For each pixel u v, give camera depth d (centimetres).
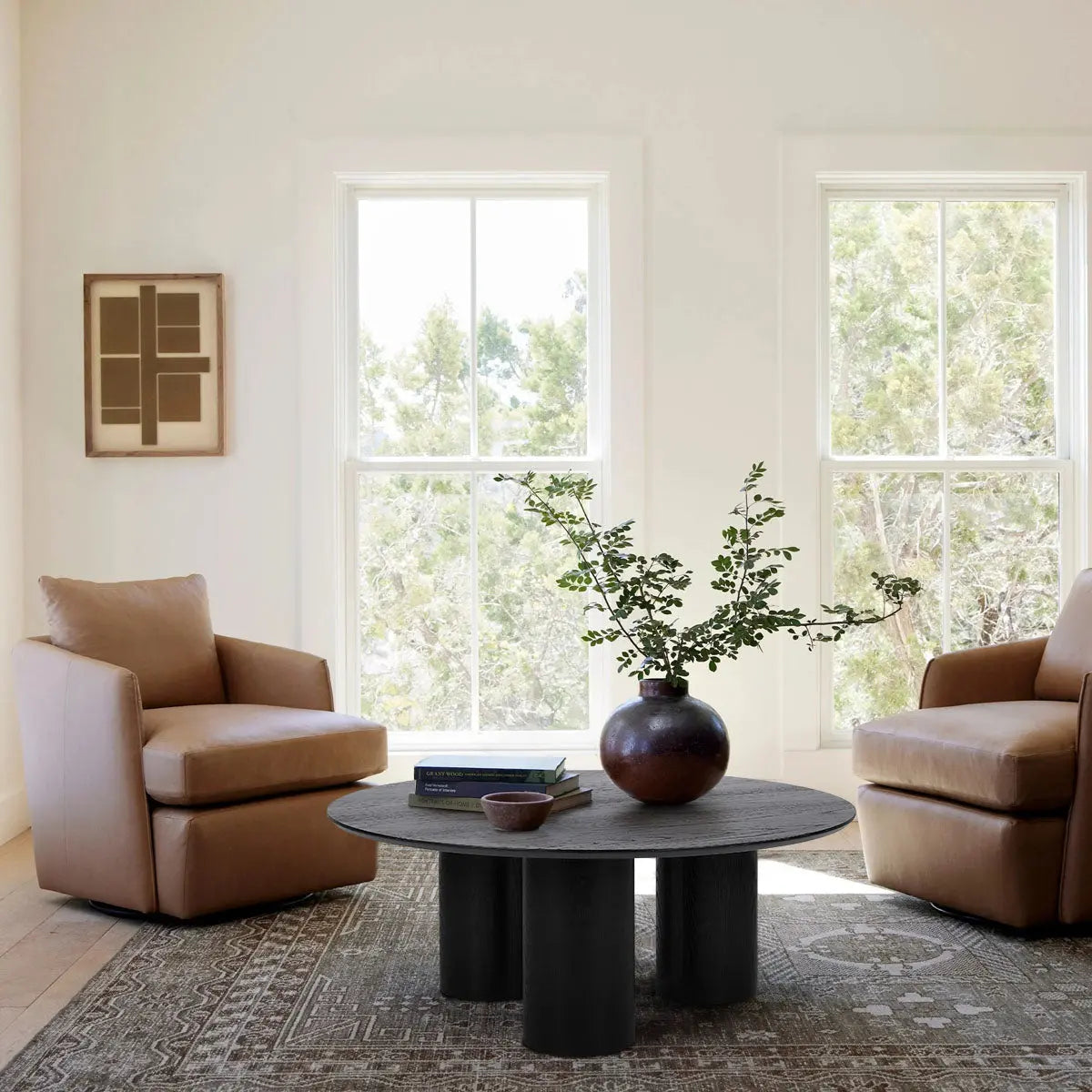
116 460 456
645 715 268
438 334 469
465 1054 234
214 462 456
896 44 460
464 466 466
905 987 270
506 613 467
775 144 459
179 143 458
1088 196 460
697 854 229
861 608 466
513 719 467
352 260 468
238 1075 224
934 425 468
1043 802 301
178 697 365
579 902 234
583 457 469
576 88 459
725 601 456
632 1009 239
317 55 459
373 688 467
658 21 460
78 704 329
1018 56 461
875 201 469
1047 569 467
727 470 457
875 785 349
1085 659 350
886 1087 217
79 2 458
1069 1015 253
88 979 278
